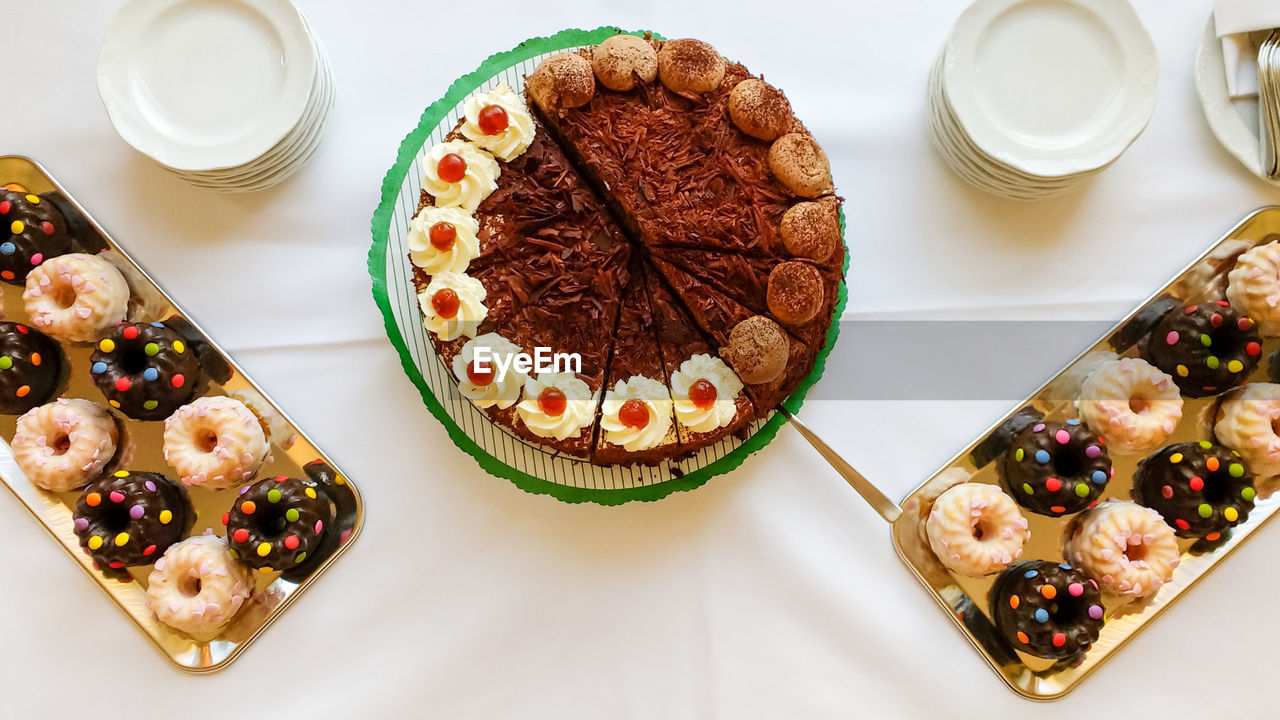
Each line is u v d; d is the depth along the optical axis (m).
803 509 0.71
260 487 0.66
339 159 0.71
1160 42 0.73
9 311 0.70
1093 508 0.69
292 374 0.70
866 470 0.71
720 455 0.68
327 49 0.71
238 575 0.66
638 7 0.72
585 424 0.64
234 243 0.70
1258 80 0.70
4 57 0.70
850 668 0.70
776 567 0.70
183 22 0.66
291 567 0.68
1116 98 0.67
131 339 0.66
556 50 0.70
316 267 0.70
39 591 0.68
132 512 0.65
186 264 0.70
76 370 0.70
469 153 0.65
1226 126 0.71
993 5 0.67
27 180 0.70
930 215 0.72
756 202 0.66
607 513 0.70
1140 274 0.72
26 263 0.67
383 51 0.71
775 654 0.70
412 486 0.69
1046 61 0.68
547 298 0.65
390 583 0.69
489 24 0.72
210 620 0.65
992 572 0.68
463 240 0.64
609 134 0.66
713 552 0.70
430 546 0.69
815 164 0.66
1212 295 0.72
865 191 0.72
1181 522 0.68
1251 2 0.69
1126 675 0.70
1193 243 0.73
